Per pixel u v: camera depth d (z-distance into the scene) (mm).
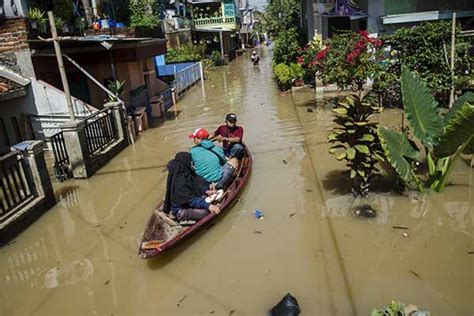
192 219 5879
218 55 35469
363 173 6324
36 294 4945
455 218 5898
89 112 10594
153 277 5102
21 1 10086
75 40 9742
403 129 8906
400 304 3842
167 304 4590
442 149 6039
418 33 11312
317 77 15875
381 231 5695
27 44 10273
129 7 19469
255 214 6449
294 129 11305
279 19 33562
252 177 8031
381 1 14055
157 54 15594
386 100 12461
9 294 4980
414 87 6555
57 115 10703
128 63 15000
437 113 6586
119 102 10703
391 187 6891
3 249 5980
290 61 18781
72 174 8625
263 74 25625
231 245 5652
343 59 12133
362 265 4984
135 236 6141
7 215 6273
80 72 12836
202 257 5422
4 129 10719
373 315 3750
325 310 4273
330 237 5652
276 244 5598
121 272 5262
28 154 6762
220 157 6812
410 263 4953
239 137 8148
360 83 12555
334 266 5016
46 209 7137
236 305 4477
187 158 5969
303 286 4695
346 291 4547
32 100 10641
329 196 6867
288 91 17359
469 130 5578
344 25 19031
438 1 13992
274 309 4258
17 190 6602
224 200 6398
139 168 9109
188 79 21703
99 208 7191
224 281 4902
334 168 8109
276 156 9195
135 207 7125
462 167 7461
